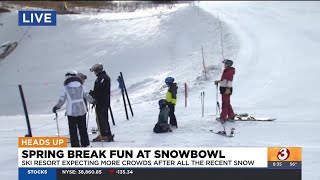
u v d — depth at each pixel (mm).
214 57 25391
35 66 28938
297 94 18266
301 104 16969
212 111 16406
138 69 27359
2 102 25078
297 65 21828
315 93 18219
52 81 27000
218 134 12930
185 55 27625
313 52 23531
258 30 28953
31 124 16375
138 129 13922
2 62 29594
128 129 14000
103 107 12133
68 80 10992
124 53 29125
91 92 12148
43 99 25094
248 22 31391
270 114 15570
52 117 18094
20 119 17625
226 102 14094
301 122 14320
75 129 10969
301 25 29344
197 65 24828
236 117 14906
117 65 28141
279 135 12773
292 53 23672
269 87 19438
